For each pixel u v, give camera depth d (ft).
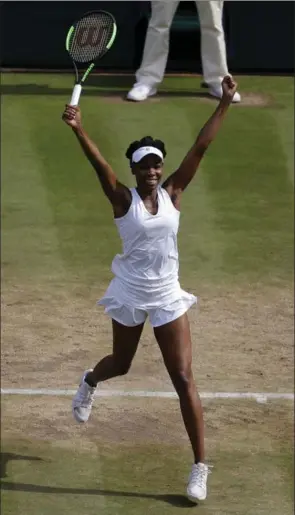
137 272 77.56
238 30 196.34
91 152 76.28
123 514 77.87
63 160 163.53
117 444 89.76
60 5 195.11
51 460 86.48
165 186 78.18
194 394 78.48
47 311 119.44
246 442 90.33
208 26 179.73
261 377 103.81
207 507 79.10
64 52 197.77
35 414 94.94
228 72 196.95
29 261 133.69
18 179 157.38
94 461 86.53
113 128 169.27
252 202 151.64
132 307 78.28
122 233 77.36
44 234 141.69
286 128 173.58
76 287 126.31
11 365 105.29
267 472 85.05
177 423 93.86
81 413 86.74
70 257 135.13
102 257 135.23
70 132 171.63
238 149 166.71
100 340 112.27
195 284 127.54
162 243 76.69
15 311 119.24
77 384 101.55
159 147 77.05
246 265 133.49
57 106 179.52
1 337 112.06
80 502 79.61
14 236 140.77
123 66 198.18
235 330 115.24
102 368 84.07
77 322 116.78
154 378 103.09
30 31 196.54
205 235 141.69
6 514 77.51
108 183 76.54
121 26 195.31
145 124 170.71
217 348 110.42
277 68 198.90
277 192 154.71
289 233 143.13
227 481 83.35
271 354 109.40
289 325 117.08
